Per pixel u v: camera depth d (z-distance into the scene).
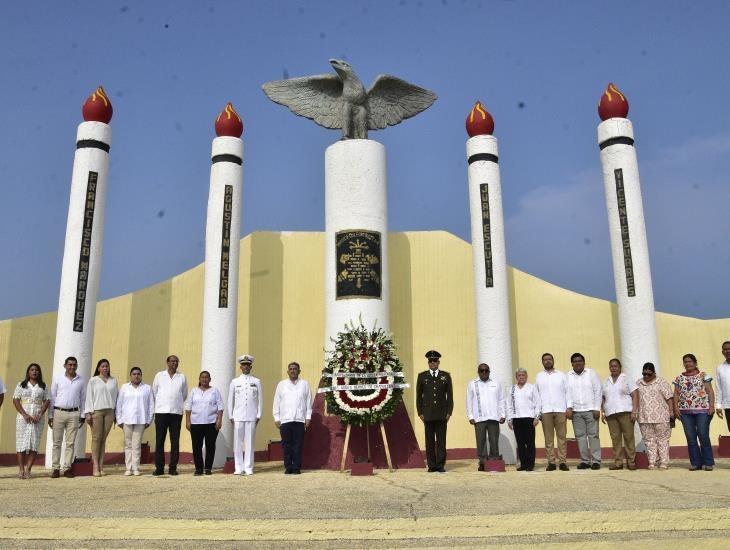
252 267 19.22
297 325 19.02
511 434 16.33
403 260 19.67
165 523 6.78
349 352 13.39
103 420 12.58
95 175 16.28
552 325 18.89
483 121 17.94
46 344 17.62
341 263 17.00
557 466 13.71
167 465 16.03
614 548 6.28
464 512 7.07
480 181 17.58
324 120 18.61
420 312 19.34
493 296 16.95
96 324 18.17
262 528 6.73
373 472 12.49
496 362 16.69
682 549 6.23
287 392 12.84
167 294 18.62
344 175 17.38
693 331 18.31
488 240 17.23
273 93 18.66
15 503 7.85
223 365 16.27
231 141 17.41
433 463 12.84
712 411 11.74
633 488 8.75
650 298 16.09
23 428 11.91
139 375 12.95
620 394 12.49
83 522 6.82
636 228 16.34
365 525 6.77
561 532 6.83
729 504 7.28
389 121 18.91
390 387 13.12
